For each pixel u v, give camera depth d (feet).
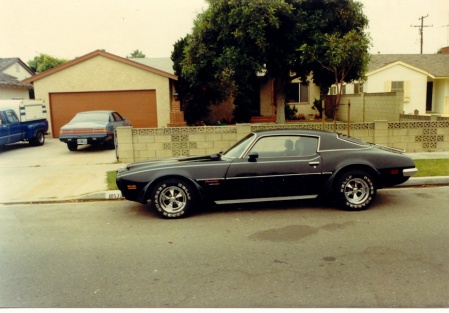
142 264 15.15
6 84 78.07
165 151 37.65
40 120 57.00
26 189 29.12
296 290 12.53
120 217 22.03
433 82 88.89
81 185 29.48
